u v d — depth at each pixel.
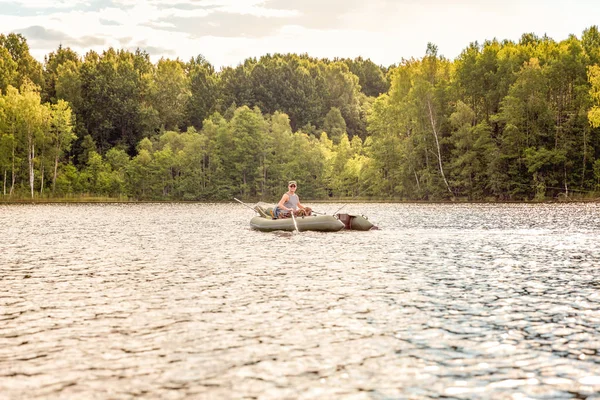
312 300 8.05
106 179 73.12
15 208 48.47
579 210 36.81
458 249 14.64
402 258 12.80
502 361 5.34
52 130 72.75
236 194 74.69
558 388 4.68
